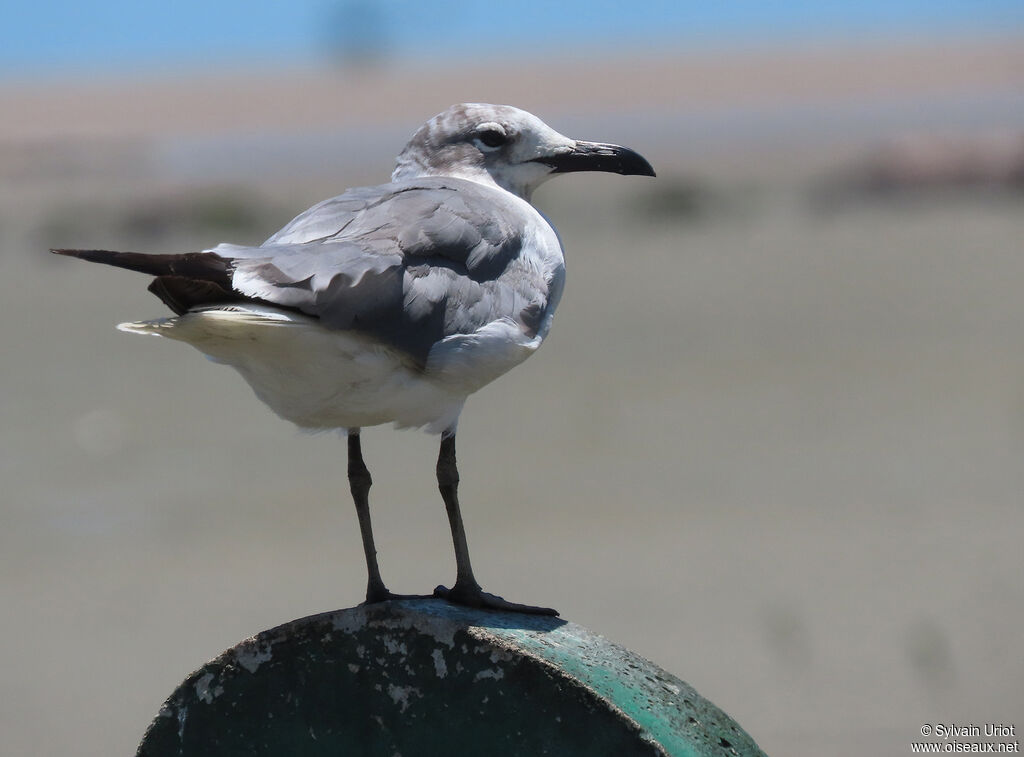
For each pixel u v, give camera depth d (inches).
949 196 1702.8
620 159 297.3
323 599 546.0
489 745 215.3
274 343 225.3
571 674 213.2
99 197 1963.6
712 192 1801.2
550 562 577.3
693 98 4033.0
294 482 713.0
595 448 756.0
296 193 2011.6
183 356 1017.5
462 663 215.5
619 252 1412.4
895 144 1990.7
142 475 733.9
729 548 593.3
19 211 1843.0
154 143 3299.7
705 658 486.3
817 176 1918.1
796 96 3959.2
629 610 524.4
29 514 680.4
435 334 241.4
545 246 267.4
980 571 555.5
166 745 227.1
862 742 418.6
